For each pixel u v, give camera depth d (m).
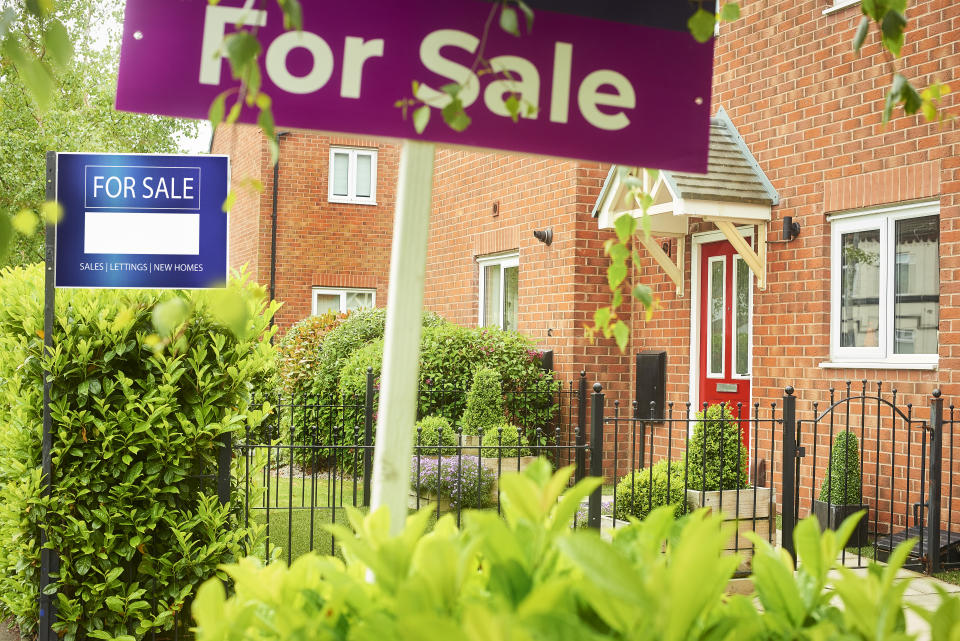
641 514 6.13
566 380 10.53
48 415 4.19
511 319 12.08
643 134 2.02
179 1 1.83
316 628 1.25
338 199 17.11
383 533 1.46
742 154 8.82
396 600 1.20
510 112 1.86
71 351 4.29
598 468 5.06
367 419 8.21
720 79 9.24
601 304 10.54
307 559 1.51
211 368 4.55
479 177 12.64
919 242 7.30
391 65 1.87
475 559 1.44
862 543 6.96
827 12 7.92
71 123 15.68
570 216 10.53
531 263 11.34
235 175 18.42
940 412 6.24
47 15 2.40
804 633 1.34
